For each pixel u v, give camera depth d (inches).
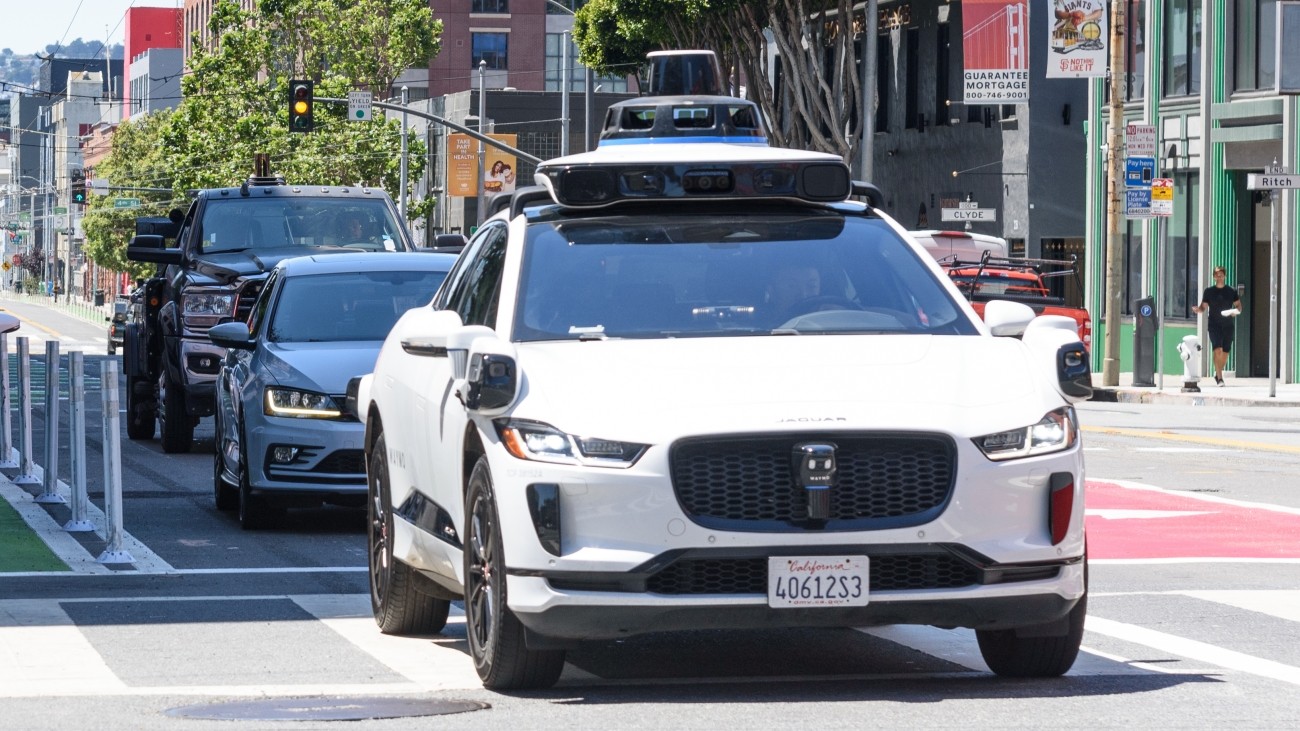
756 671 776.9
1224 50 3722.9
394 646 856.9
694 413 676.7
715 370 705.6
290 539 1328.7
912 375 705.6
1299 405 3006.9
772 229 805.2
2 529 1323.8
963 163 4753.9
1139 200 3326.8
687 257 786.2
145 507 1550.2
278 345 1453.0
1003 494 683.4
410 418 844.0
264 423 1353.3
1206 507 1531.7
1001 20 3804.1
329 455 1342.3
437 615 880.3
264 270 1969.7
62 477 1798.7
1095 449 2154.3
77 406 1323.8
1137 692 719.7
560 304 763.4
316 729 650.8
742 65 5059.1
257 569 1155.9
